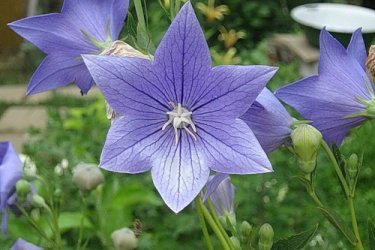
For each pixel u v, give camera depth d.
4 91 1.83
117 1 0.32
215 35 1.71
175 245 0.89
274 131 0.30
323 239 0.83
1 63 2.06
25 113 1.65
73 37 0.33
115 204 0.80
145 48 0.28
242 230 0.32
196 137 0.26
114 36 0.33
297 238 0.29
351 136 1.08
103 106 1.21
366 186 1.01
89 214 0.83
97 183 0.50
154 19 1.39
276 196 0.94
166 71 0.26
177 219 0.91
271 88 1.17
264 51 1.55
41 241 0.63
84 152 0.99
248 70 0.25
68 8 0.33
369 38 1.47
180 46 0.25
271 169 0.25
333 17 1.60
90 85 0.35
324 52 0.31
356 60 0.31
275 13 1.96
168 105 0.26
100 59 0.25
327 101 0.31
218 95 0.26
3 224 0.44
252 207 0.92
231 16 1.91
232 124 0.26
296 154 0.30
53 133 1.08
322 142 0.30
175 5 0.28
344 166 0.30
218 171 0.26
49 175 0.87
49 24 0.33
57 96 1.67
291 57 1.61
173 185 0.26
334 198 0.96
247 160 0.25
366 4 1.95
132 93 0.26
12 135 1.53
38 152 0.98
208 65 0.26
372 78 0.30
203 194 0.29
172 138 0.27
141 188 0.83
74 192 0.84
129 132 0.26
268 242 0.29
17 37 2.13
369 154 1.04
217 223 0.29
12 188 0.44
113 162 0.25
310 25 1.54
